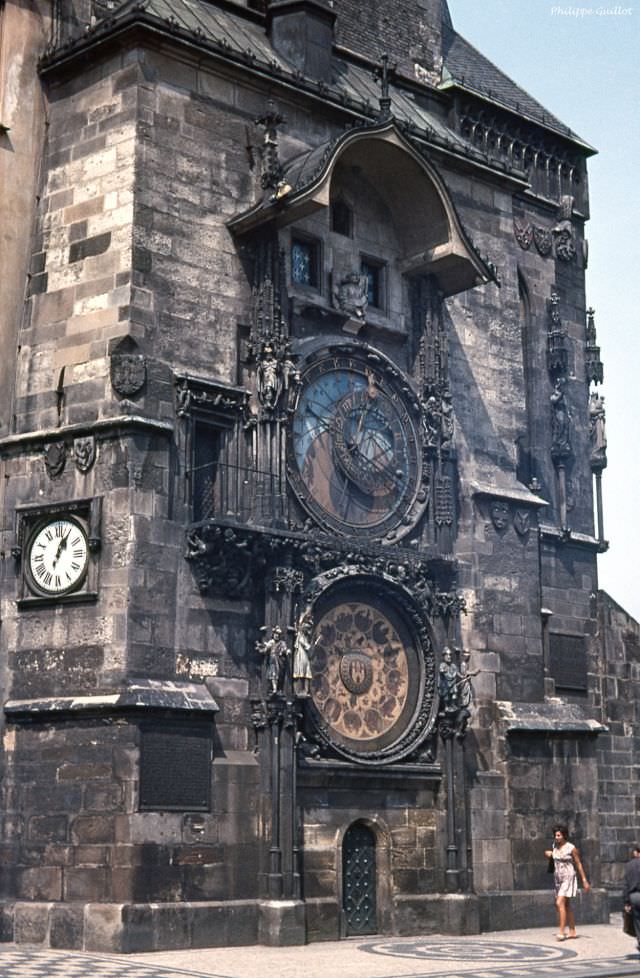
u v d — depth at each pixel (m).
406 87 43.91
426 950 31.00
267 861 32.09
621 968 27.55
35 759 31.77
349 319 37.03
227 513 33.66
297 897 32.19
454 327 40.19
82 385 33.28
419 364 38.38
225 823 31.91
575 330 47.25
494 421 40.50
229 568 33.00
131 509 31.86
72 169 34.88
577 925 38.03
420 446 37.66
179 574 32.47
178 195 34.31
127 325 32.72
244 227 35.00
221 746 32.41
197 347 33.97
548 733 38.62
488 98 45.59
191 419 33.34
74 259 34.19
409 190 38.12
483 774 37.44
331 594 34.72
